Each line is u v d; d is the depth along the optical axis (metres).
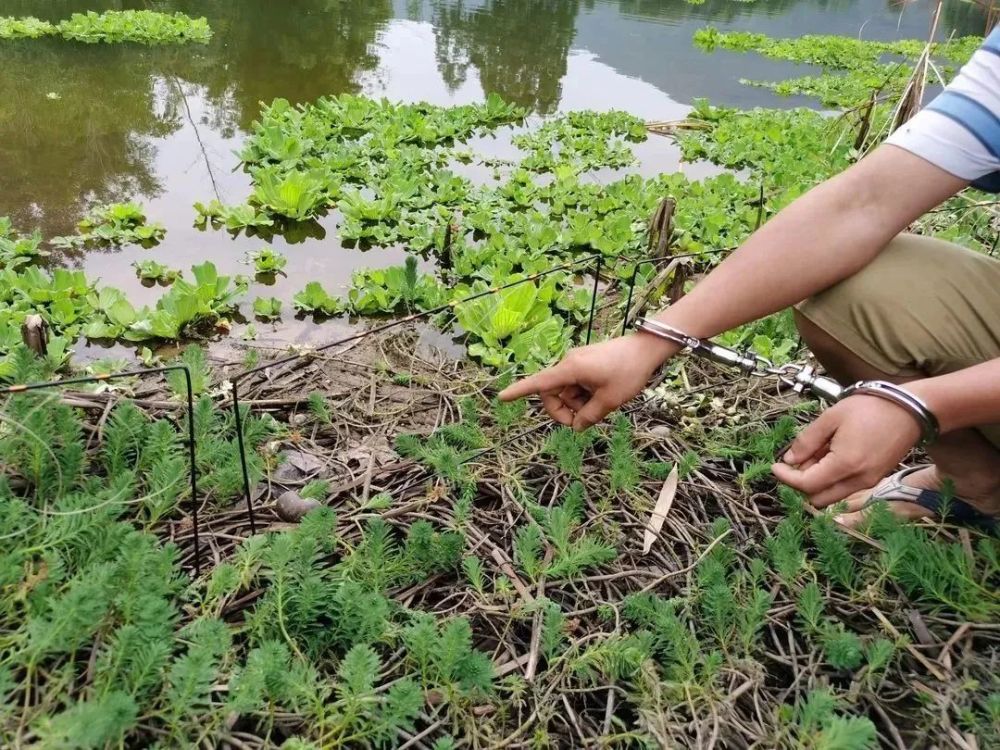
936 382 1.20
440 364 2.50
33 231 3.35
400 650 1.32
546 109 6.29
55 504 1.47
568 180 4.31
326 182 3.97
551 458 1.91
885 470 1.24
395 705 1.16
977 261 1.40
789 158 5.05
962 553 1.45
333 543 1.53
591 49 8.61
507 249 3.38
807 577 1.54
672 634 1.33
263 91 5.77
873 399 1.22
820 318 1.44
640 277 3.06
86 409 1.86
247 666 1.18
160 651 1.14
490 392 2.27
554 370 1.40
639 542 1.67
